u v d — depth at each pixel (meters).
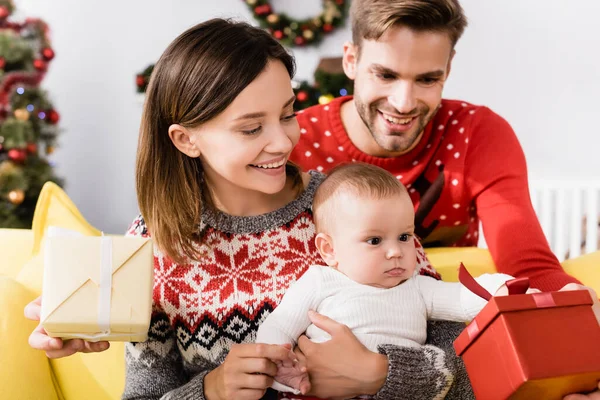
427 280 1.25
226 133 1.12
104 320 0.99
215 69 1.11
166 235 1.23
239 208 1.27
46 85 5.46
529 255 1.47
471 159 1.69
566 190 4.04
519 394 0.93
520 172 1.66
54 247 1.01
